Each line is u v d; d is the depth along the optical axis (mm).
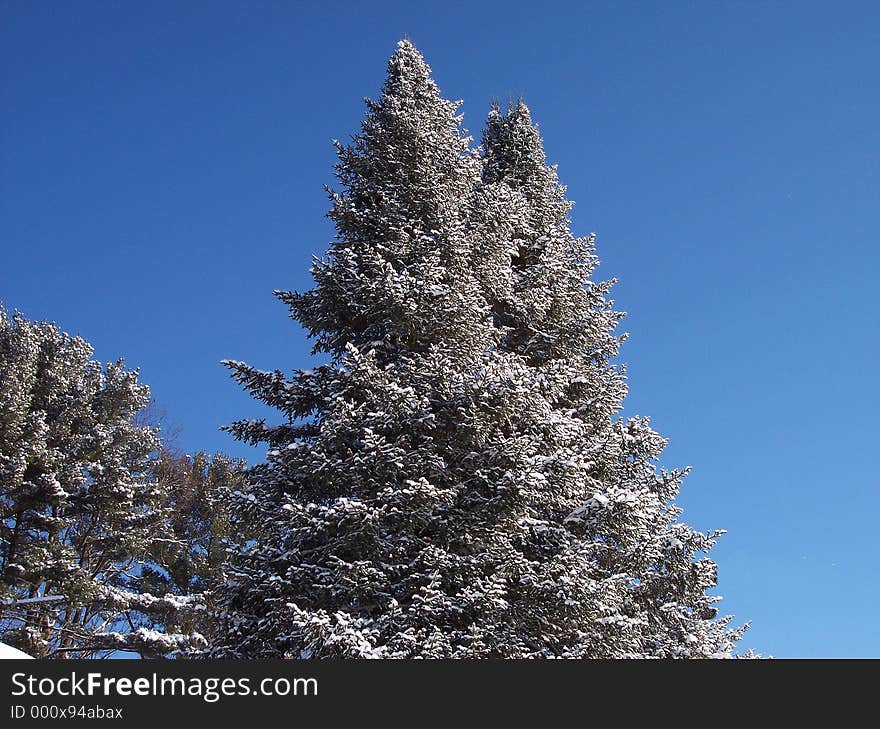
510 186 25719
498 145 26781
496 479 15289
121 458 30562
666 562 18016
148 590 32031
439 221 18188
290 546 15359
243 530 17312
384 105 20422
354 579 14211
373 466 14984
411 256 18281
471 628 13523
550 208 25391
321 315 18172
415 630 13828
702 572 18203
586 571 15305
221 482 34812
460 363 16719
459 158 20062
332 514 14195
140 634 27109
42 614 27141
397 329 17203
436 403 16156
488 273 19297
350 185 19766
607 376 21547
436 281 17266
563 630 14914
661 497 20297
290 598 14734
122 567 32062
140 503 30656
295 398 17328
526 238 23047
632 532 17047
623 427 20453
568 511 17609
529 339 21188
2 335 31781
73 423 31625
